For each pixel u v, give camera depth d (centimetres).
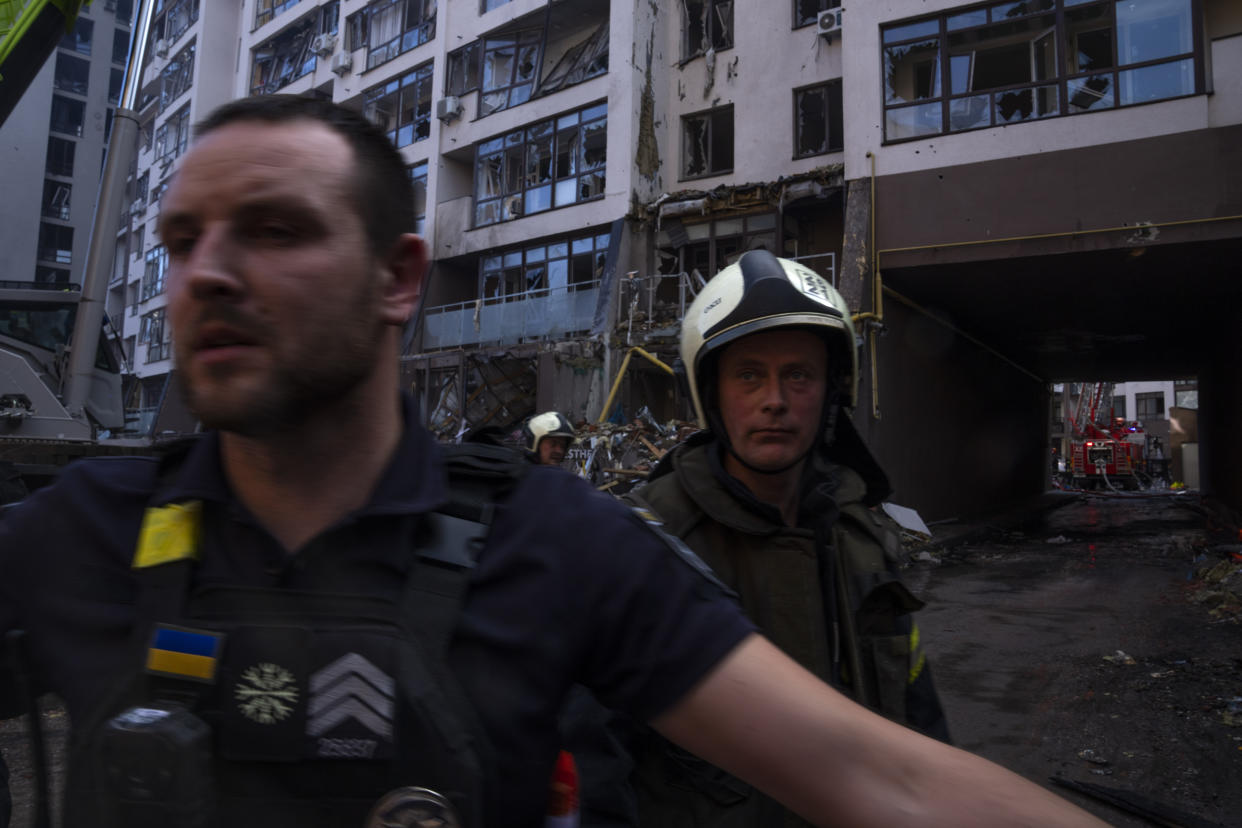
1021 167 1096
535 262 1759
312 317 60
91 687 60
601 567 63
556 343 1527
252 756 55
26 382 754
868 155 1200
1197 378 2264
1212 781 330
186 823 52
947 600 771
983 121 1137
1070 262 1109
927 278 1227
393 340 70
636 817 107
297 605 59
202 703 57
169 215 63
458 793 54
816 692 62
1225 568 801
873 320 1152
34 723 64
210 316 59
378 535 62
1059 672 505
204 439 69
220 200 60
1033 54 1109
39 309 816
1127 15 1048
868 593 135
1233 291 1295
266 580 61
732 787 115
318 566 61
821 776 59
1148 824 297
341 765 55
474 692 58
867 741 60
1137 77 1038
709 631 63
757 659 63
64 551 66
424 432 71
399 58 2105
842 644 135
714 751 62
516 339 1688
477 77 1925
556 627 62
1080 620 661
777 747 60
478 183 1878
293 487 64
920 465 1377
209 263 59
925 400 1412
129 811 53
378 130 69
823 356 140
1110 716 417
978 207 1120
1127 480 3191
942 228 1141
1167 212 1006
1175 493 2906
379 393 67
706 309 142
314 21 2442
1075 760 360
